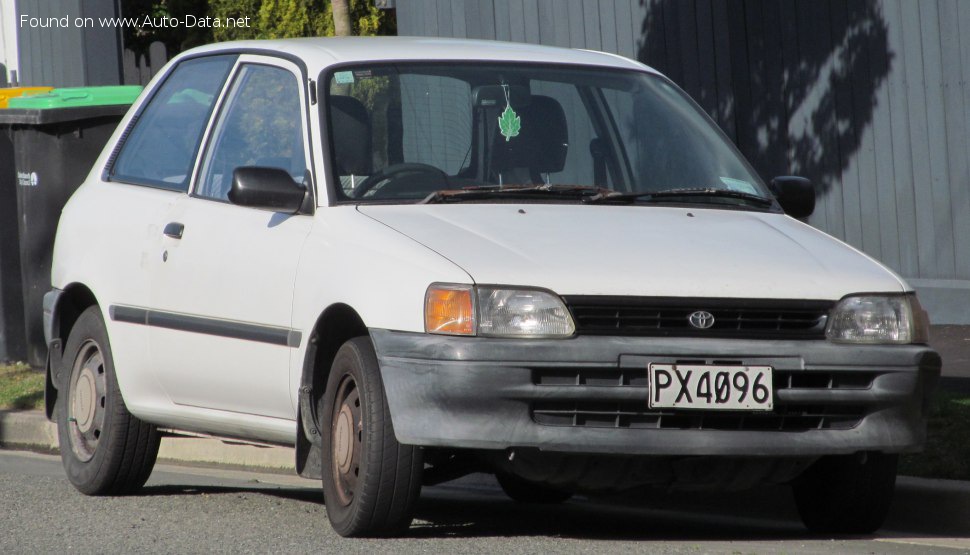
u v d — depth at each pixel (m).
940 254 36.31
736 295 16.12
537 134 19.36
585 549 16.20
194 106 21.61
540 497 22.09
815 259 17.20
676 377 15.69
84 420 22.12
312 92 18.97
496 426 15.53
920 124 36.44
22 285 35.59
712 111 41.06
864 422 16.52
